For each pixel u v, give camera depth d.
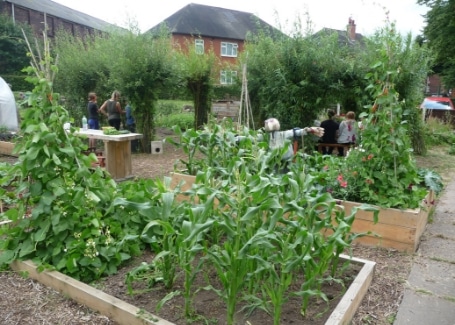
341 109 12.23
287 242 2.29
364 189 3.82
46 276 2.78
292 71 8.48
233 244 2.36
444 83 22.02
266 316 2.39
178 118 16.25
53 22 36.03
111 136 6.57
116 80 9.75
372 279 3.03
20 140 3.18
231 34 33.56
